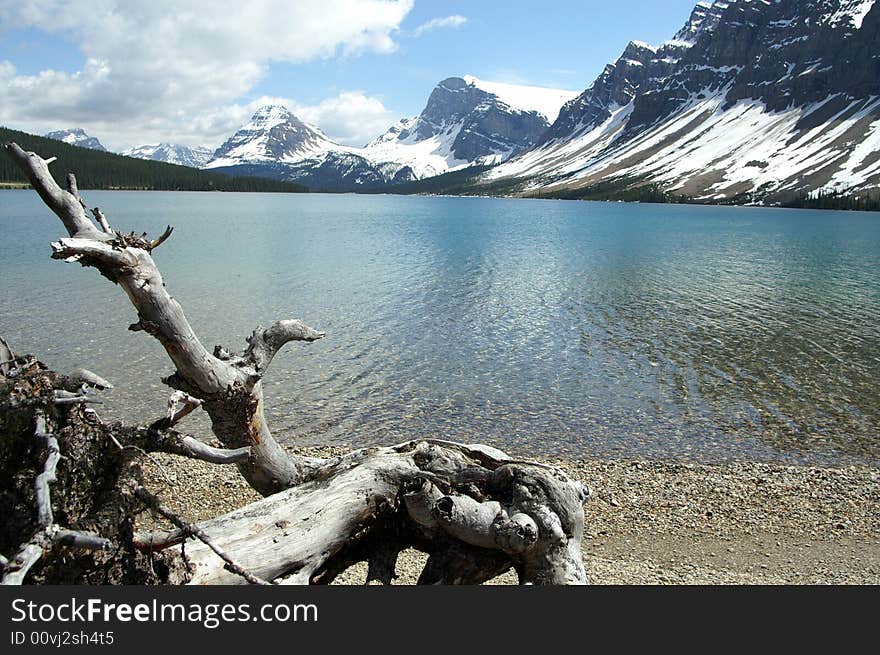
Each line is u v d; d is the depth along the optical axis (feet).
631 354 82.53
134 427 18.02
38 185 19.67
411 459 23.77
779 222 406.82
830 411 61.98
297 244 221.46
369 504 22.62
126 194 639.76
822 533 39.86
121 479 17.71
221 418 23.57
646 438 55.01
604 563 35.37
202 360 22.21
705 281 149.48
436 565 23.03
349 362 76.18
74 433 17.20
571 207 647.56
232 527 20.53
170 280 134.21
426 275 152.05
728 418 59.98
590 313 109.29
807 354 83.41
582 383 70.03
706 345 87.92
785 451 52.60
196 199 604.90
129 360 72.38
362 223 351.87
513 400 64.23
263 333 25.03
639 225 369.09
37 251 167.22
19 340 80.18
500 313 108.06
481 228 330.95
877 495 44.91
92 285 118.42
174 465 45.52
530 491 22.97
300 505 21.58
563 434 55.67
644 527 40.27
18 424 16.76
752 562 35.94
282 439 53.47
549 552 22.88
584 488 24.09
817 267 179.63
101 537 15.33
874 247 241.96
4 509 16.06
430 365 75.66
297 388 66.39
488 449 24.76
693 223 392.47
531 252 213.05
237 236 245.24
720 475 47.65
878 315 109.60
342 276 146.30
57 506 16.60
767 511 42.55
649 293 131.03
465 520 21.50
